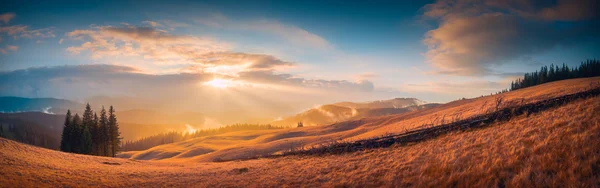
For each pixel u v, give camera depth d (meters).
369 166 21.59
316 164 27.06
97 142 70.31
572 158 13.55
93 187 19.64
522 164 14.53
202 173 28.16
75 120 68.00
